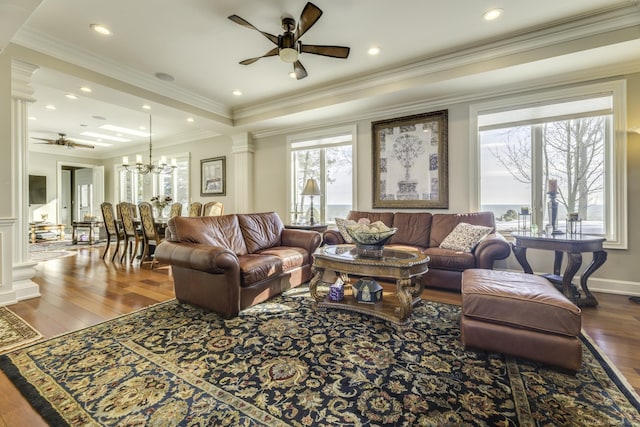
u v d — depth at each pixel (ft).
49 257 17.10
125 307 8.73
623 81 9.65
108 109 16.11
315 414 4.28
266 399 4.61
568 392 4.70
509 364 5.52
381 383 5.00
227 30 9.11
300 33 7.94
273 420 4.17
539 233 10.05
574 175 10.81
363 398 4.62
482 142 12.29
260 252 10.50
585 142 10.62
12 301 9.02
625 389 4.76
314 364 5.60
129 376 5.21
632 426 3.99
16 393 4.73
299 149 17.12
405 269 7.20
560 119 10.83
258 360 5.74
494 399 4.56
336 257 8.05
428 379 5.10
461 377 5.14
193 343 6.43
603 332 6.88
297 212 17.30
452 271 9.98
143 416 4.23
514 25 8.94
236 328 7.20
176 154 22.71
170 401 4.56
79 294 10.02
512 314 5.52
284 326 7.30
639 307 8.51
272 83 13.07
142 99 12.41
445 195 12.74
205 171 20.92
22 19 7.09
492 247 9.44
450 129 12.66
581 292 9.66
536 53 9.32
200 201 21.21
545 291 5.74
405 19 8.62
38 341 6.53
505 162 11.91
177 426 4.05
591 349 6.08
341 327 7.24
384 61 11.14
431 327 7.23
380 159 14.33
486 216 11.21
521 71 10.05
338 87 13.00
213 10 8.16
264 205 18.31
